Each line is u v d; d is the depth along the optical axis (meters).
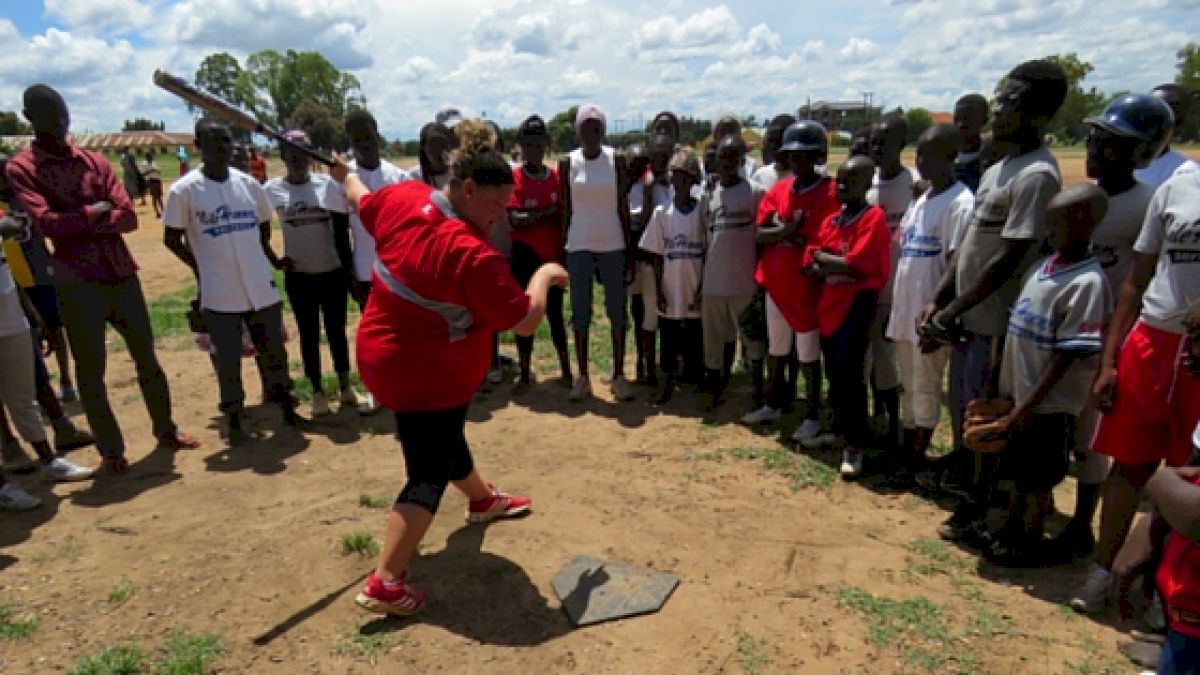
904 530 4.26
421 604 3.54
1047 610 3.49
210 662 3.20
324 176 5.88
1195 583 2.20
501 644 3.31
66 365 6.68
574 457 5.37
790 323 5.30
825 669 3.12
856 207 4.66
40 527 4.43
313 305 6.02
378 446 5.62
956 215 4.22
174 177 40.34
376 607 3.42
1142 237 3.28
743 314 5.78
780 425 5.86
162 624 3.48
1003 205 3.71
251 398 6.69
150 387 5.38
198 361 7.87
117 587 3.76
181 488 4.93
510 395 6.75
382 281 3.41
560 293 6.64
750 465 5.14
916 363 4.55
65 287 4.80
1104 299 3.29
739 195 5.64
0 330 4.69
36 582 3.84
